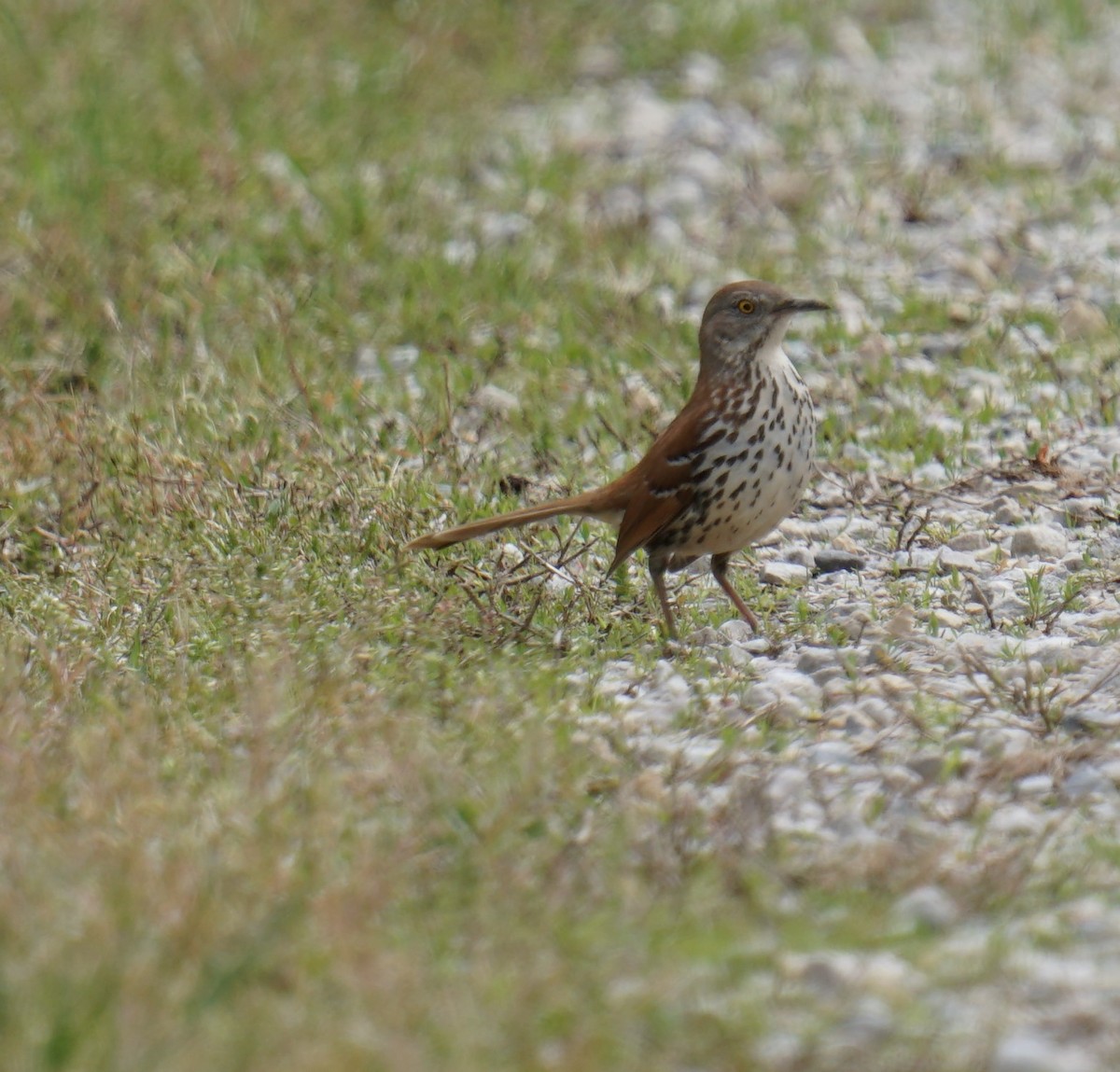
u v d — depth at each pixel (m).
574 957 7.17
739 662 10.53
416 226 18.98
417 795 8.43
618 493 11.00
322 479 12.75
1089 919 7.57
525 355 16.08
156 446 13.55
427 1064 6.50
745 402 10.71
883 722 9.53
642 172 20.88
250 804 8.27
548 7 26.67
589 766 8.97
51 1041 6.48
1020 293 17.33
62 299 16.75
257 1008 6.75
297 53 24.25
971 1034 6.80
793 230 19.23
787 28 26.72
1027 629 10.85
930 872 7.85
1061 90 23.92
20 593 11.67
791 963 7.23
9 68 23.12
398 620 10.87
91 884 7.48
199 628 10.80
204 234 18.41
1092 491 13.11
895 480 13.28
